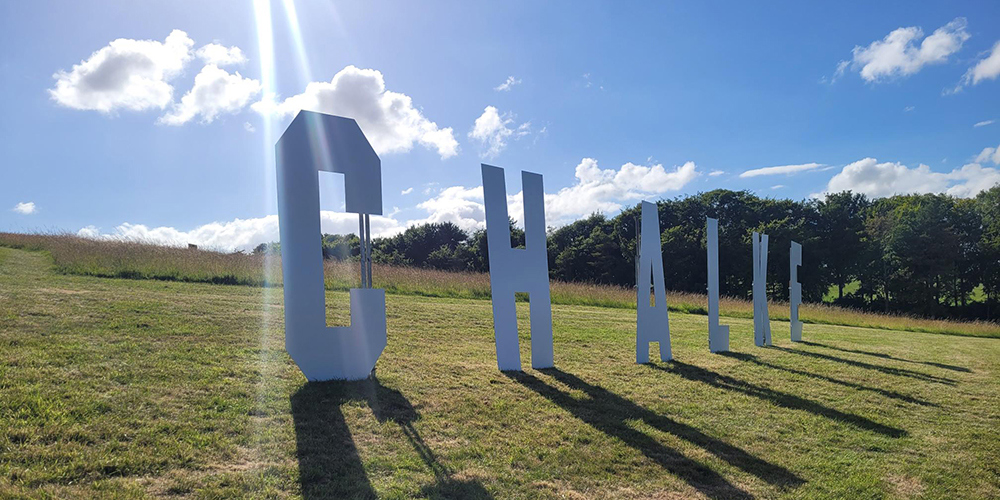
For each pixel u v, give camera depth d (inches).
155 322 308.2
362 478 157.1
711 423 236.2
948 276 1696.6
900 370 405.1
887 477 191.0
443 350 340.5
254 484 147.0
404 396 234.5
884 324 995.9
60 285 408.2
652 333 372.8
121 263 557.0
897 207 1968.5
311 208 248.8
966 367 450.3
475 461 177.2
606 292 896.9
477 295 752.3
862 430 241.6
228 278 580.4
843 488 178.2
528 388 269.4
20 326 263.3
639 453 195.5
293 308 240.5
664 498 163.2
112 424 169.9
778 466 193.5
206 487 142.5
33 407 171.6
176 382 214.1
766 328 517.0
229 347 277.6
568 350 388.5
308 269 245.6
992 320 1672.0
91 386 197.0
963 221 1763.0
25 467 139.1
